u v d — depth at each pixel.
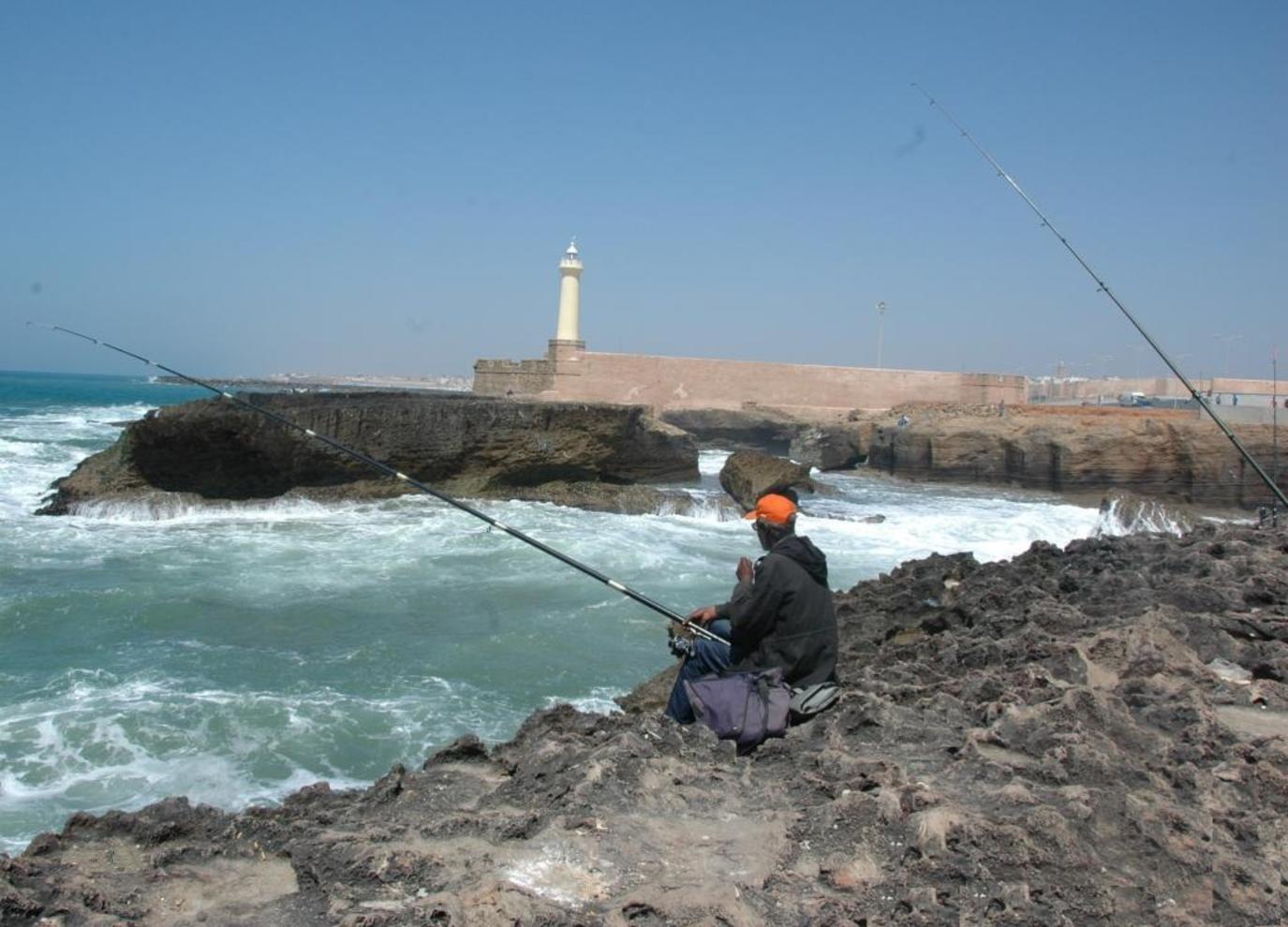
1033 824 3.36
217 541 16.78
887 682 5.45
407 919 2.79
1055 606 6.75
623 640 11.63
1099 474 31.94
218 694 9.21
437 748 8.28
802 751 4.14
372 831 3.39
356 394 23.83
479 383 51.88
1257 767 3.94
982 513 26.05
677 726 4.32
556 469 23.67
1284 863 3.42
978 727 4.38
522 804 3.75
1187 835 3.41
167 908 2.96
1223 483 31.53
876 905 3.07
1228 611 6.38
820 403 49.38
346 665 10.38
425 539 17.42
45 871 3.02
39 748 7.84
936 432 35.03
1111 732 4.19
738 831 3.53
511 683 10.02
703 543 19.00
